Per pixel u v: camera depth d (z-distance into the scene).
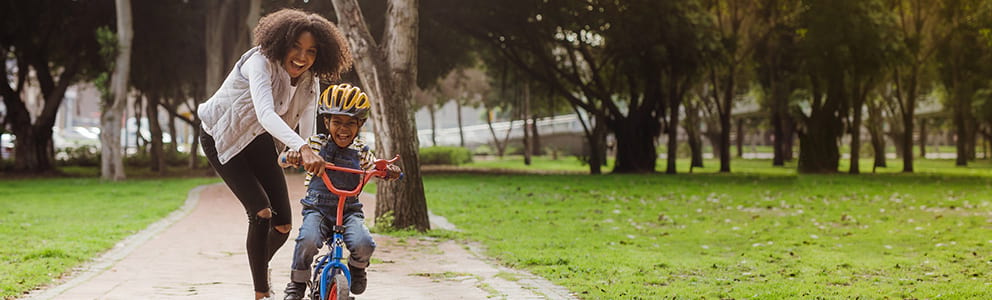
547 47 36.22
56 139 59.78
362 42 12.05
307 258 4.50
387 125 12.14
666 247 10.41
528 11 31.14
